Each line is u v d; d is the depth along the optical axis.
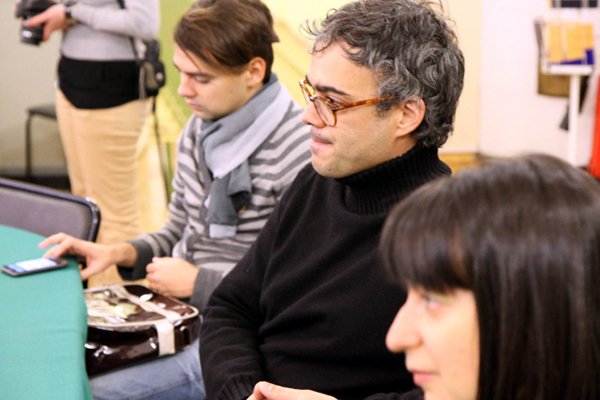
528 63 4.27
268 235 1.27
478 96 4.65
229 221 1.59
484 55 4.56
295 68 4.17
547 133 4.26
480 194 0.45
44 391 0.89
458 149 4.72
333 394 1.05
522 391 0.44
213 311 1.28
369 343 1.02
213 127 1.62
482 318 0.43
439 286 0.45
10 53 4.15
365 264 1.04
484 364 0.44
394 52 0.98
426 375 0.47
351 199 1.11
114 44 2.38
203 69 1.53
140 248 1.68
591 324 0.44
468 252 0.43
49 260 1.39
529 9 4.18
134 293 1.54
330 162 1.05
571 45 3.58
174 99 4.22
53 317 1.12
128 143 2.54
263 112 1.59
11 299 1.19
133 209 2.71
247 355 1.16
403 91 0.99
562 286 0.42
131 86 2.45
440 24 1.03
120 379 1.36
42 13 2.33
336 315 1.05
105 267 1.57
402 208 0.49
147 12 2.33
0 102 4.20
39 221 1.66
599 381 0.44
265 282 1.21
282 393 0.89
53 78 4.24
